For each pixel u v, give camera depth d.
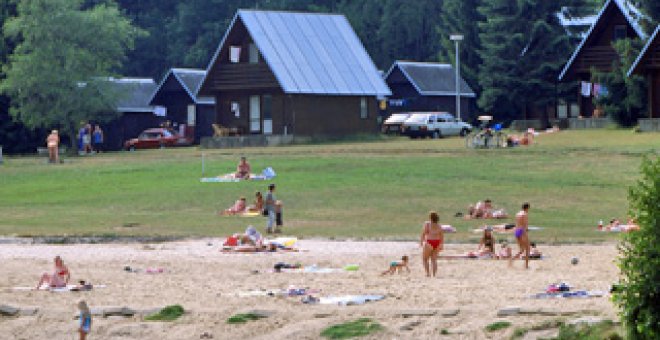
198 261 88.31
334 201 124.31
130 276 80.62
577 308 58.94
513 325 57.31
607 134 178.12
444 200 122.81
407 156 156.12
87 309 62.28
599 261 83.06
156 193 134.00
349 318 61.88
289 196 127.88
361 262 86.12
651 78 185.38
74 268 85.06
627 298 49.44
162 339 62.44
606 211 114.44
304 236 104.06
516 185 129.50
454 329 58.59
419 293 68.88
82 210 125.88
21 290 75.00
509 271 78.88
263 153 169.75
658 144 155.25
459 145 171.88
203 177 145.50
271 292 71.25
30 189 143.38
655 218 48.59
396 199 124.25
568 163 142.38
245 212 120.50
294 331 61.00
